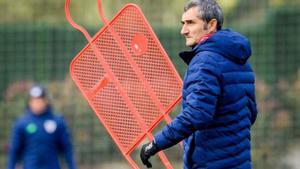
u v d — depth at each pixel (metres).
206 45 13.16
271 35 30.69
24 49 30.91
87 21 37.94
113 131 15.06
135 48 15.03
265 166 30.27
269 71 30.62
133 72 15.05
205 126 12.95
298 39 30.69
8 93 30.91
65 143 24.09
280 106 30.44
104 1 37.34
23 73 30.89
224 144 13.37
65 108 30.62
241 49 13.21
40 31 30.84
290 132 30.34
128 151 15.02
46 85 30.78
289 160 30.30
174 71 14.91
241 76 13.35
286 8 30.88
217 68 13.01
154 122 14.98
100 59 15.07
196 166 13.55
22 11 35.91
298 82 30.56
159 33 30.30
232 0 37.88
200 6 13.40
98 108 15.11
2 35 30.88
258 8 31.59
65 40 30.89
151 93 14.98
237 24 31.62
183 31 13.57
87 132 30.59
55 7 37.00
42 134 23.86
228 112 13.30
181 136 13.04
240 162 13.48
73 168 24.17
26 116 23.97
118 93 15.05
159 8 31.53
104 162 30.59
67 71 30.84
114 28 15.08
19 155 24.17
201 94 12.88
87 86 15.12
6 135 30.83
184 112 12.95
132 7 15.05
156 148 13.23
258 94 30.44
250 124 13.84
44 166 23.92
